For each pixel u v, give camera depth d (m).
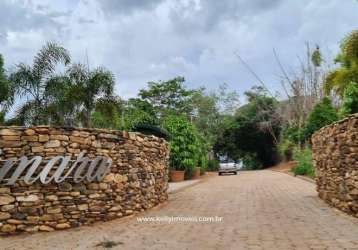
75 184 10.07
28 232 9.27
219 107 52.94
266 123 46.81
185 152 28.88
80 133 10.23
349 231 8.52
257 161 56.69
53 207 9.65
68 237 8.84
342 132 11.00
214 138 51.19
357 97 17.25
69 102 15.57
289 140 38.59
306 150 28.92
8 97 14.45
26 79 14.56
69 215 9.87
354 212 10.13
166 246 7.79
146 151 12.95
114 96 16.95
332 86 17.02
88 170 10.18
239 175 34.75
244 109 52.31
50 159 9.56
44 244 8.20
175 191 19.02
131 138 11.93
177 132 29.09
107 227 9.93
